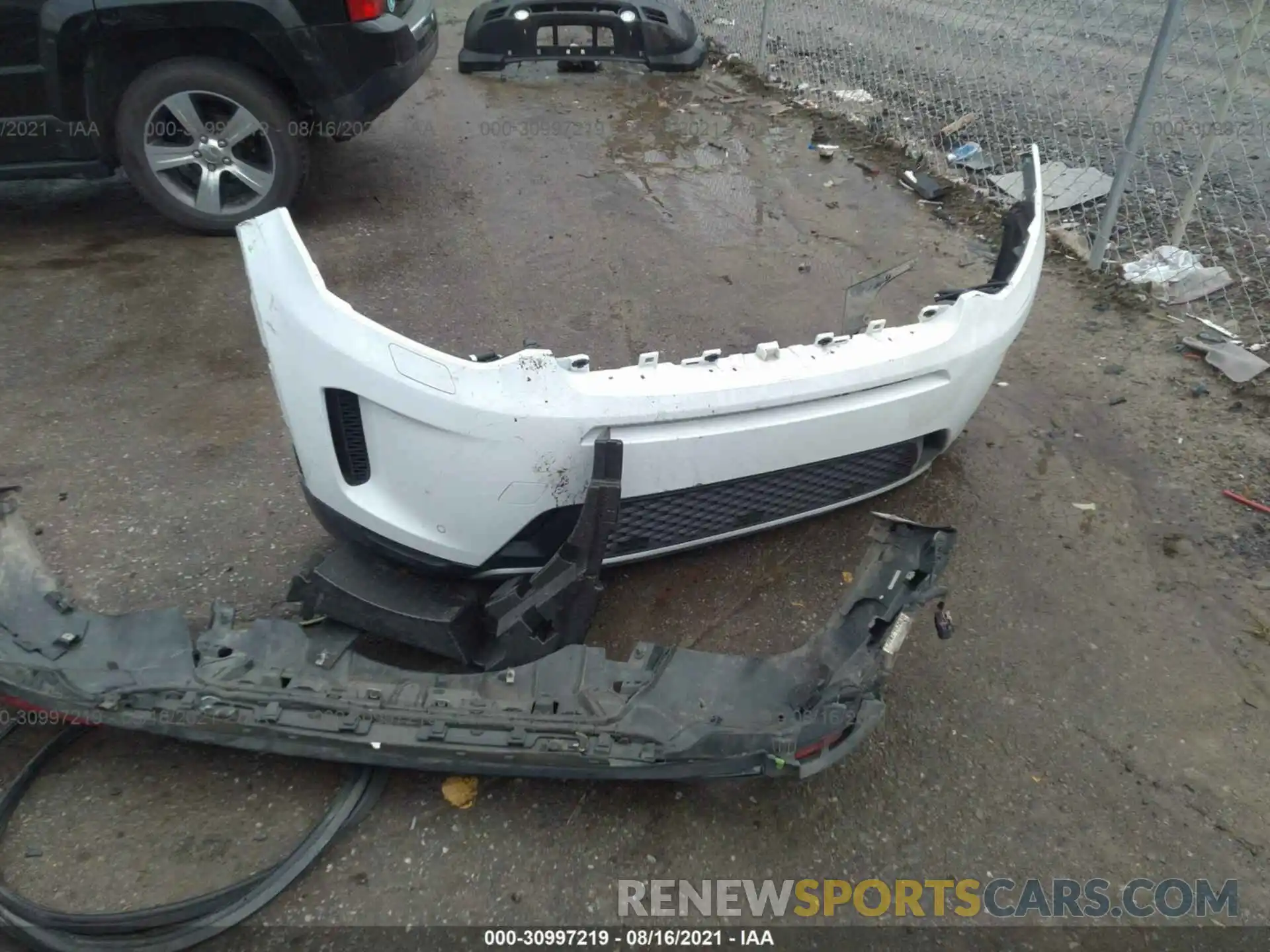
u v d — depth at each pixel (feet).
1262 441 10.36
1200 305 13.00
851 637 6.45
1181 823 6.46
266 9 13.43
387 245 14.84
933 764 6.83
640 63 24.00
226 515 9.09
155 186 14.58
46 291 13.21
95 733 6.81
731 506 7.90
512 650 6.71
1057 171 16.47
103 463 9.78
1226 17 16.62
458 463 6.64
